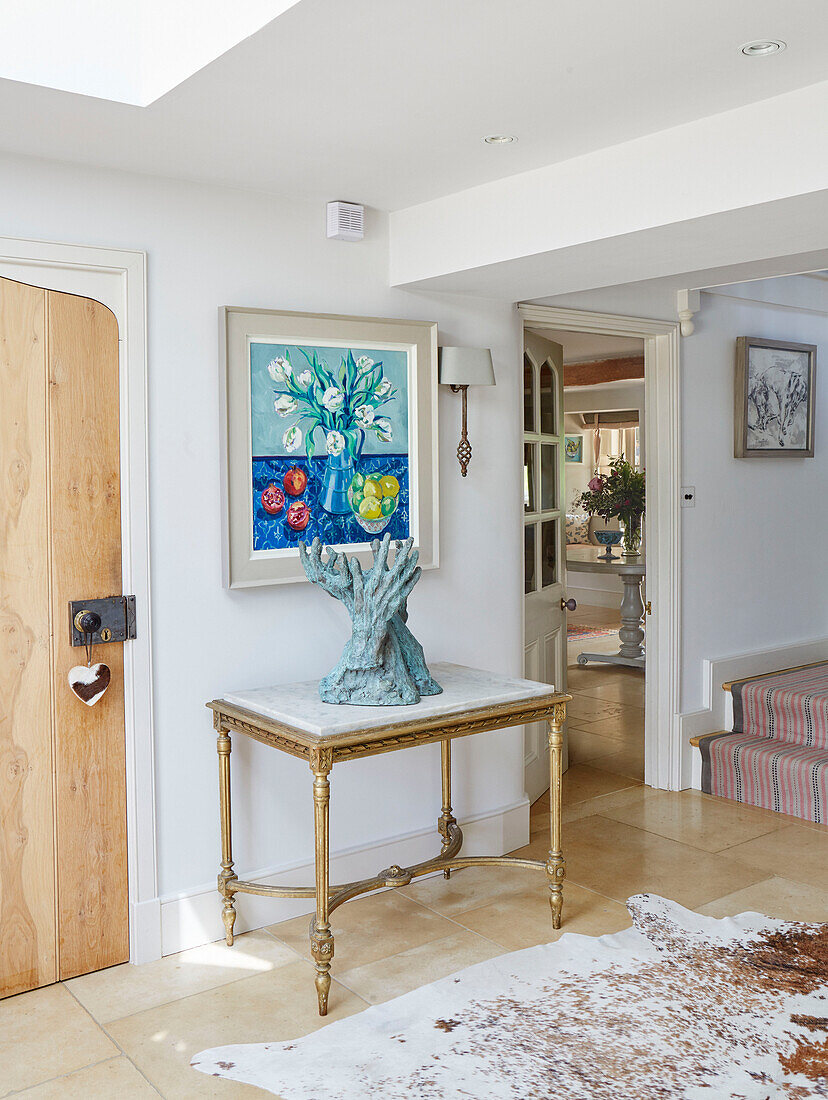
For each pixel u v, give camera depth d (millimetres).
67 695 2852
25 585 2764
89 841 2916
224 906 3088
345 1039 2555
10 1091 2346
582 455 10430
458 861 3223
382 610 2891
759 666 5027
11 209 2670
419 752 3613
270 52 2055
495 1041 2541
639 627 7426
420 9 1874
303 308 3258
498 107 2406
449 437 3660
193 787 3086
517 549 3926
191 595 3047
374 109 2404
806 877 3609
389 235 3473
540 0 1839
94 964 2943
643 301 4363
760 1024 2627
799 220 2590
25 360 2732
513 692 3066
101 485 2881
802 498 5293
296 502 3207
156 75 2303
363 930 3184
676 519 4574
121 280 2875
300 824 3320
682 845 3924
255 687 3195
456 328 3678
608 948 3039
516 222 3027
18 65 2164
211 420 3059
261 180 2994
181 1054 2496
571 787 4695
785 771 4281
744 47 2072
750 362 4871
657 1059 2465
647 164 2656
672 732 4621
